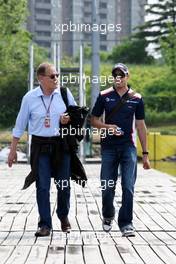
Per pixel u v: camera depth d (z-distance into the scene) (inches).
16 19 1860.2
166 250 370.3
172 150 1592.0
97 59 1164.5
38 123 408.2
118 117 410.6
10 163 417.1
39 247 377.4
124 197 412.5
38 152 408.5
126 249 372.8
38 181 409.1
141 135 421.1
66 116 406.9
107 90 414.6
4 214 524.1
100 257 349.7
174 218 512.7
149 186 814.5
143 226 467.5
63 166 411.8
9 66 2007.9
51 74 407.5
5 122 1993.1
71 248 375.2
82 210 559.2
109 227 428.8
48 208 412.5
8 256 351.6
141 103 414.6
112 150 413.4
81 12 1950.1
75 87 1039.0
